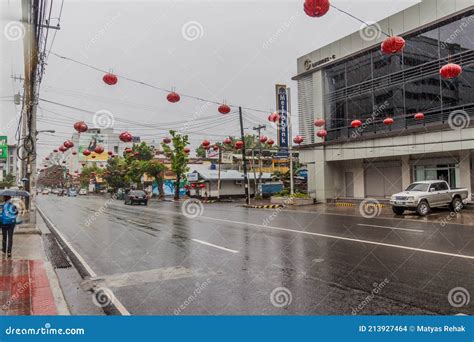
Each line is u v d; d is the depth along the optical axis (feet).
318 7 19.92
